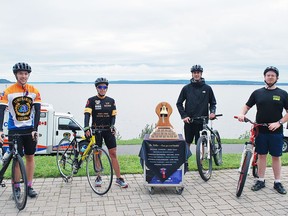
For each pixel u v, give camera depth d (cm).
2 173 546
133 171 695
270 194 559
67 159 637
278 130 567
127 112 8100
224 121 6100
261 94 573
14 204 514
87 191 573
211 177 661
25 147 548
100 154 583
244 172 536
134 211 488
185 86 721
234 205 510
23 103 532
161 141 566
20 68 518
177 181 565
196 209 495
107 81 590
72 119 1361
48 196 548
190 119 701
